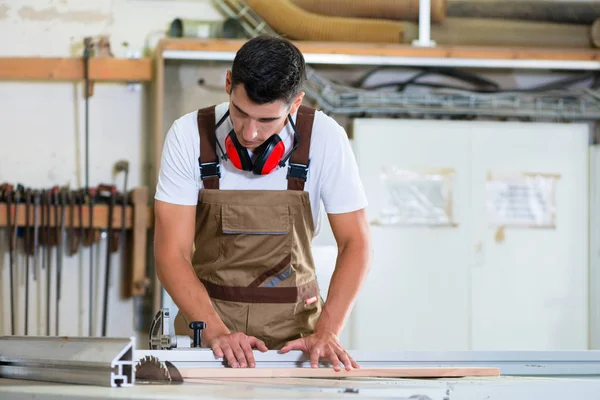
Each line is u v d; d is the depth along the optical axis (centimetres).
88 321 568
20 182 572
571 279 567
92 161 577
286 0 561
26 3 573
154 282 570
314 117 246
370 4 563
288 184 247
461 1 590
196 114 246
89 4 577
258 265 252
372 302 546
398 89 600
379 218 547
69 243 563
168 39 533
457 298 554
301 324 255
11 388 165
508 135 561
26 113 574
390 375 206
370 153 548
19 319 562
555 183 567
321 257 329
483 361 234
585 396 179
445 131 555
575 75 615
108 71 565
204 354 210
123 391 157
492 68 607
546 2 593
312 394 156
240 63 210
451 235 554
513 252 561
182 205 244
